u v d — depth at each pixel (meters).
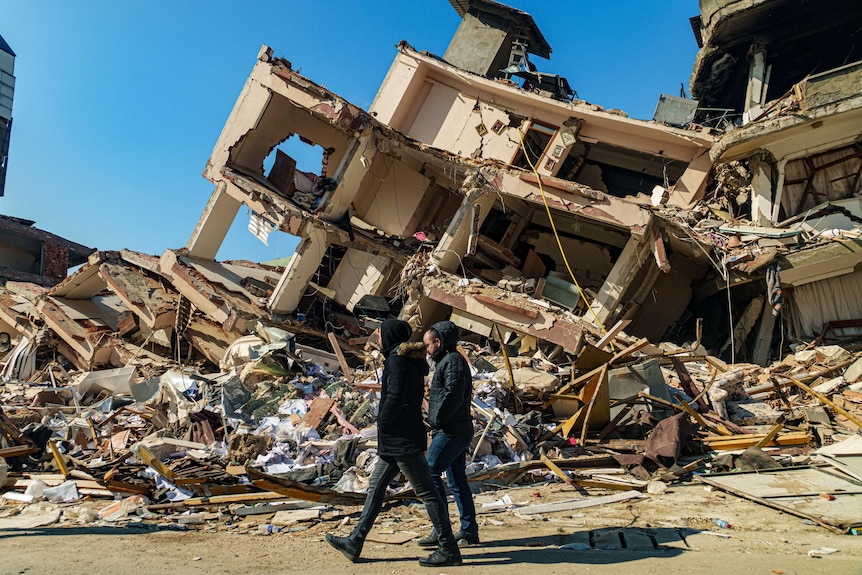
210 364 19.00
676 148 19.33
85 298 22.48
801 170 15.62
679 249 17.61
